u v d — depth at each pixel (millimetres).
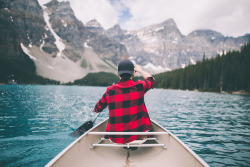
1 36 192375
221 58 80750
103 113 11500
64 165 2146
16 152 4348
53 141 5242
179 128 7723
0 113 10164
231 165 4129
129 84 2678
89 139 3051
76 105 15281
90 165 2574
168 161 2697
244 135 6695
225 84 74250
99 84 186750
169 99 27000
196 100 26547
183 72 100000
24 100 18297
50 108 12836
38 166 3627
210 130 7441
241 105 20062
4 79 125125
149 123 2994
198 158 2086
